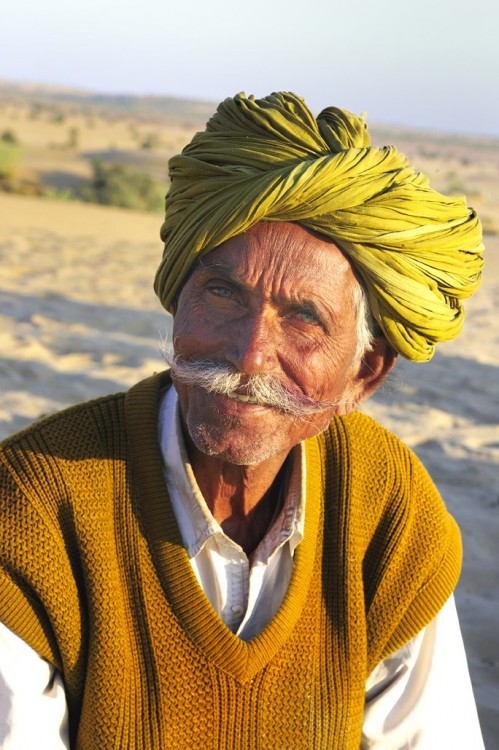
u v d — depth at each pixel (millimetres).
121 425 1425
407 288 1294
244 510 1433
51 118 117375
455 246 1331
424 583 1490
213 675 1321
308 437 1364
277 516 1441
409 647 1495
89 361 6566
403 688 1505
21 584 1304
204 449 1302
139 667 1318
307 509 1418
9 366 6121
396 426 5543
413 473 1549
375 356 1406
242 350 1245
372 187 1240
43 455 1364
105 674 1295
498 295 12484
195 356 1295
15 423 4957
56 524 1329
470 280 1394
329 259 1262
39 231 15344
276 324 1275
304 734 1373
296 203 1225
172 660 1320
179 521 1383
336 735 1396
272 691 1354
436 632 1514
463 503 4410
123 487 1379
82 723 1340
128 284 10430
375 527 1492
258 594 1400
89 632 1320
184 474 1377
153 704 1310
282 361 1274
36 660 1324
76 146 71750
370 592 1471
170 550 1345
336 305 1274
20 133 84188
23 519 1311
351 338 1313
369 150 1269
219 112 1328
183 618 1323
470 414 6027
